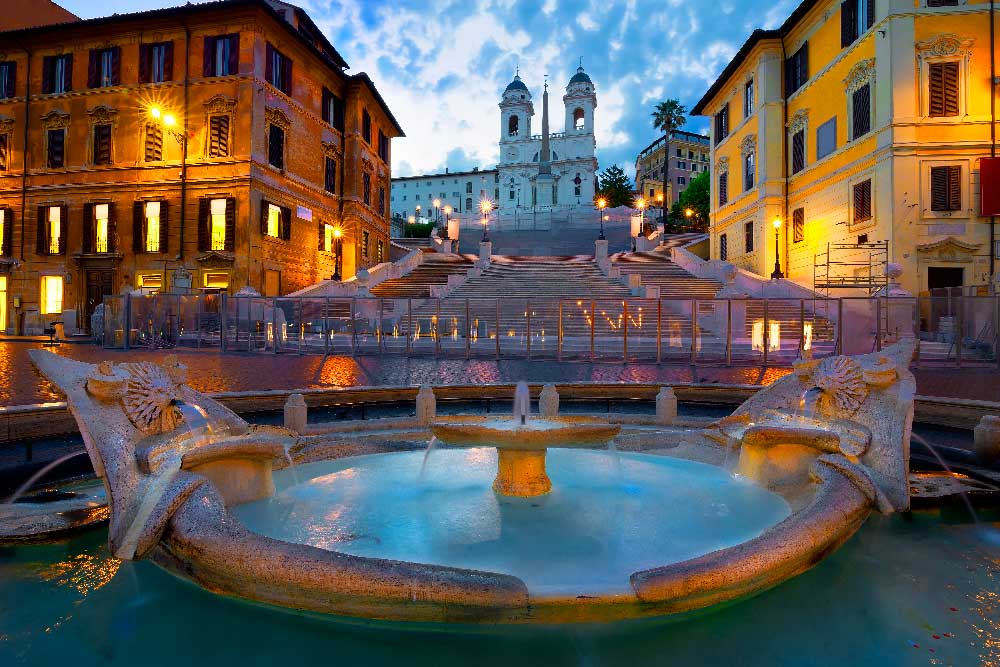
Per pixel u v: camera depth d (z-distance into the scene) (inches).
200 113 1173.1
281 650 120.8
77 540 169.5
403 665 113.6
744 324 839.7
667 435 285.0
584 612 115.3
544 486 199.8
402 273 1370.6
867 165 1008.2
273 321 840.3
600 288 1155.3
